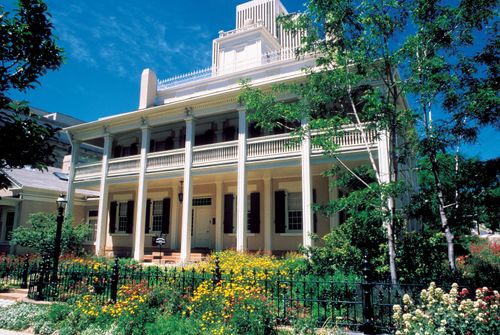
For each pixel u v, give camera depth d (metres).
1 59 4.29
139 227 17.06
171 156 17.09
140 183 17.45
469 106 7.73
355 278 7.45
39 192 21.34
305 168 13.22
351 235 9.49
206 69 20.70
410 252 8.59
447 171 9.69
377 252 8.98
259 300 6.52
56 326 7.40
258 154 14.62
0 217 22.20
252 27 21.17
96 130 19.80
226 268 9.92
